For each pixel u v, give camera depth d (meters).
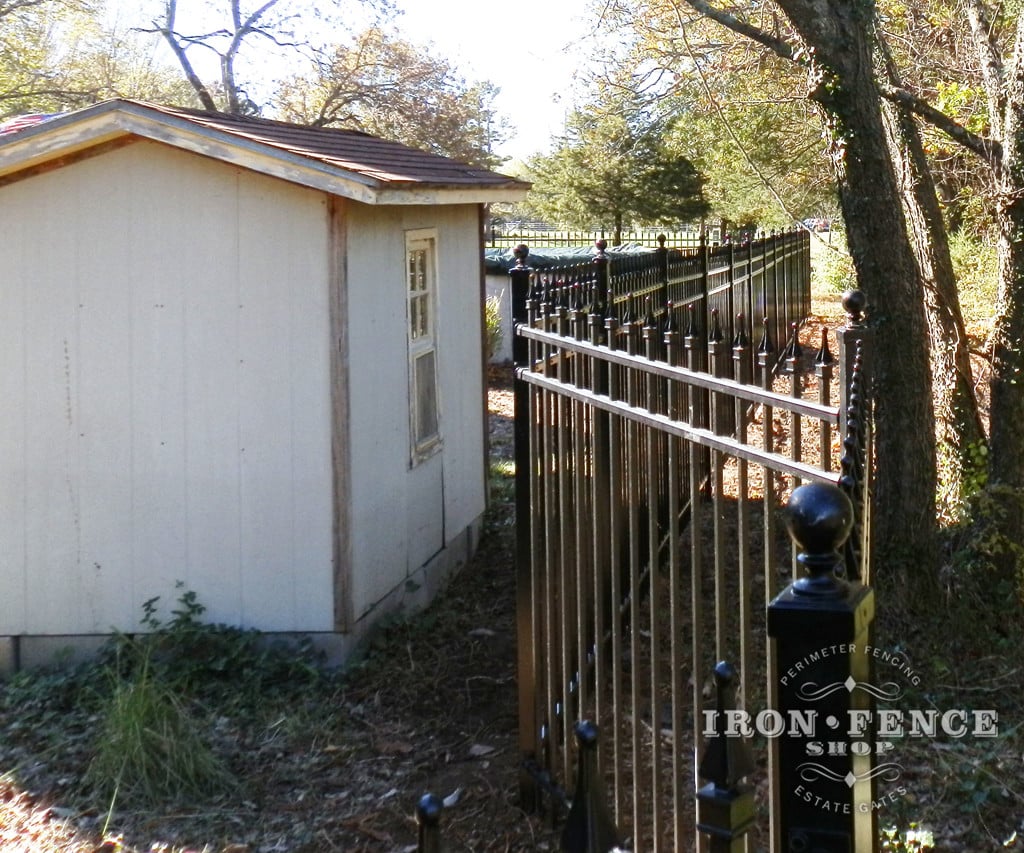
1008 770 4.96
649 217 32.94
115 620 6.41
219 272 6.21
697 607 3.39
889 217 6.32
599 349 3.92
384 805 4.84
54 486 6.40
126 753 4.93
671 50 11.85
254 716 5.68
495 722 5.63
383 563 6.75
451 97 30.08
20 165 6.11
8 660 6.43
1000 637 6.50
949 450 7.42
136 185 6.22
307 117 29.97
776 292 14.84
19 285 6.31
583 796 2.35
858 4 6.26
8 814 4.75
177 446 6.32
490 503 9.88
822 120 6.53
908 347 6.35
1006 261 6.79
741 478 3.06
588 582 5.11
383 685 6.06
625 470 5.93
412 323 7.39
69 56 28.58
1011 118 6.69
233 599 6.34
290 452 6.25
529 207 37.34
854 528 2.42
